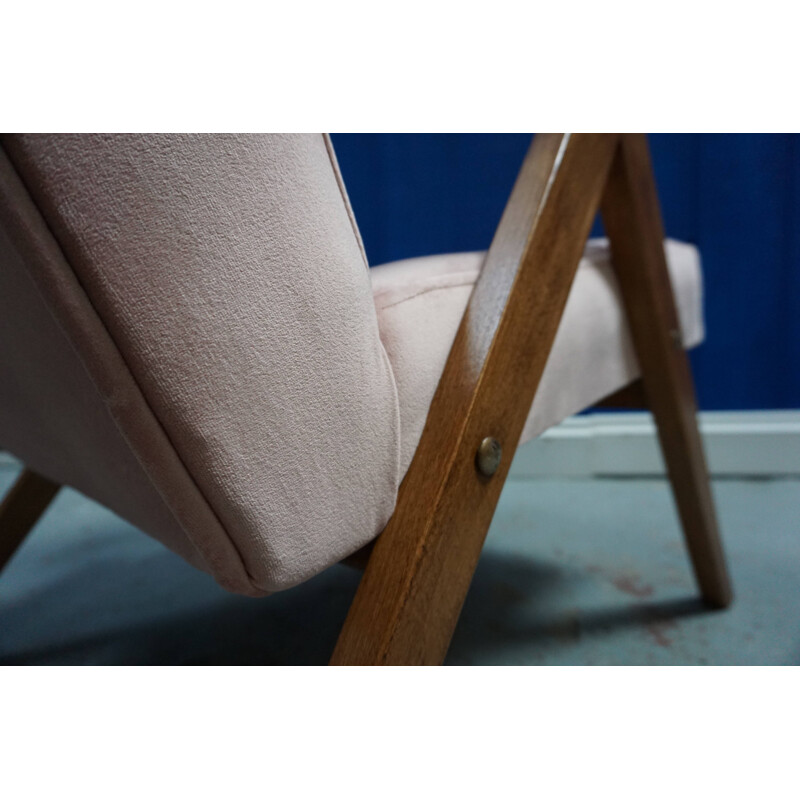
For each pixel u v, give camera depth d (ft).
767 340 4.48
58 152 0.80
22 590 3.20
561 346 1.87
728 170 4.35
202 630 2.72
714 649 2.45
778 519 3.68
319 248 1.05
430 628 1.24
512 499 4.24
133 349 0.89
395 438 1.25
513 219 1.61
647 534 3.60
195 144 0.90
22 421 1.51
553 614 2.76
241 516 1.02
